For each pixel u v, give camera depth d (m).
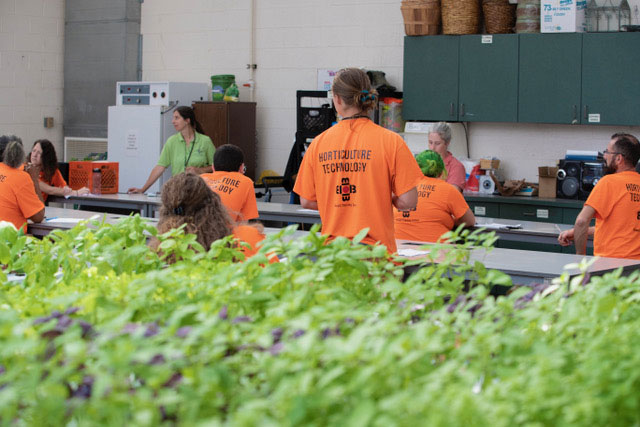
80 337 1.33
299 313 1.58
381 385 1.17
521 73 7.45
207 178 5.24
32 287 1.99
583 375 1.29
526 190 7.64
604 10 7.23
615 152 4.62
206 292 1.73
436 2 7.78
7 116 10.31
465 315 1.53
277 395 1.10
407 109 7.99
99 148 10.58
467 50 7.66
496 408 1.12
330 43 9.01
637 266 4.00
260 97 9.53
